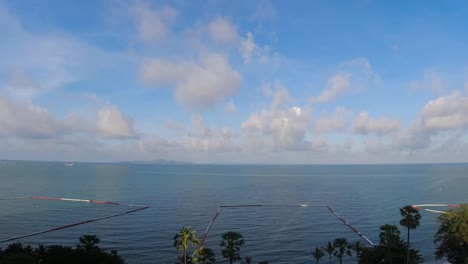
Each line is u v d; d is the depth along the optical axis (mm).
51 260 79125
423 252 140250
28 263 65000
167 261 128125
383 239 87125
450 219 87750
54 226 185750
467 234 81500
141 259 130375
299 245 152125
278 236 168625
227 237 88500
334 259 130875
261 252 141375
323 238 165500
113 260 82375
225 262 125375
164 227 186000
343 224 197750
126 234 169375
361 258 92000
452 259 88500
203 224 196375
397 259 85062
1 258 69625
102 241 155500
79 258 80000
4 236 163500
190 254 137000
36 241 155000
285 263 127375
